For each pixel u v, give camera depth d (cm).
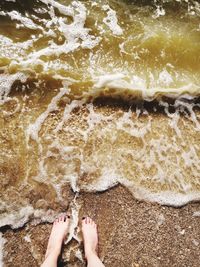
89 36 370
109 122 346
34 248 309
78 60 359
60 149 332
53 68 350
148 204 331
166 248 325
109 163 336
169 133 356
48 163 327
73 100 345
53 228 312
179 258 326
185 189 342
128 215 326
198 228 335
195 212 338
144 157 344
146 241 324
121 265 316
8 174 318
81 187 326
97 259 297
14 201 313
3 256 302
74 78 351
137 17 388
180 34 391
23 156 324
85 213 322
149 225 327
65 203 321
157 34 386
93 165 333
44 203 318
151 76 370
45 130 334
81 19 373
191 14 399
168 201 335
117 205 327
